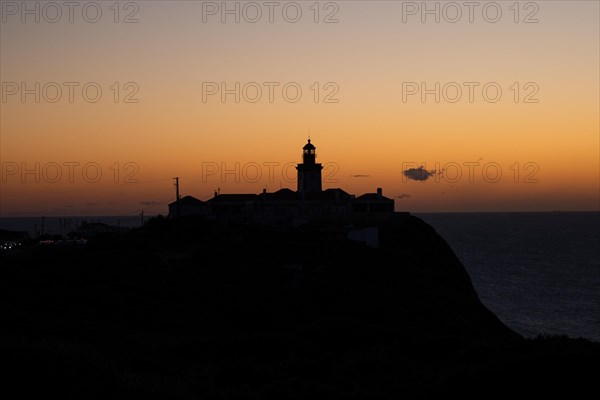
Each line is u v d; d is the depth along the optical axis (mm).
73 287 53688
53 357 26047
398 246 92875
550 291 121750
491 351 35281
